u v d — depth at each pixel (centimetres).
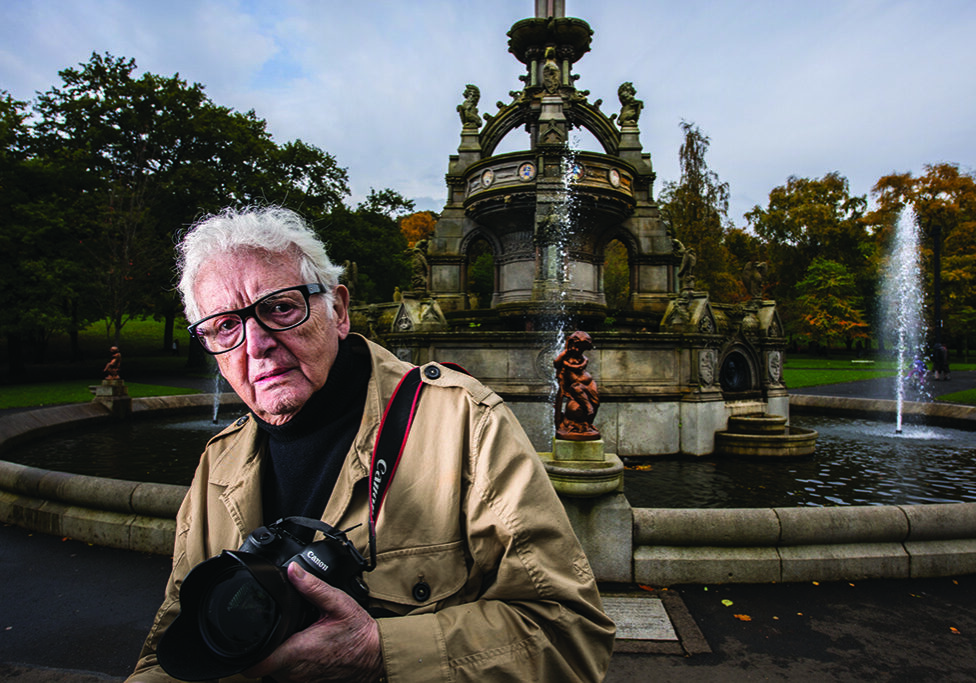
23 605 406
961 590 414
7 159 2414
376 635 95
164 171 2855
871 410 1473
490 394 125
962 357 4978
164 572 459
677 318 988
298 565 89
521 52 1553
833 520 433
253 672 90
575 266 1370
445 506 114
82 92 2856
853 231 5153
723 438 955
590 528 426
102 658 340
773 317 1223
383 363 131
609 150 1527
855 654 331
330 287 128
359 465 118
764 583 423
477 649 101
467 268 1534
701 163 3984
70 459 905
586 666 111
